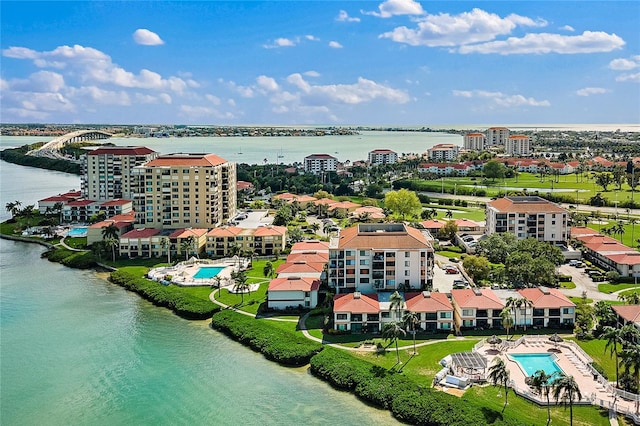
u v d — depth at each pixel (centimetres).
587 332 15250
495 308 15612
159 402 12338
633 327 12925
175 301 18388
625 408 11162
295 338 15075
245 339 15438
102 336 16012
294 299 17662
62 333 16225
